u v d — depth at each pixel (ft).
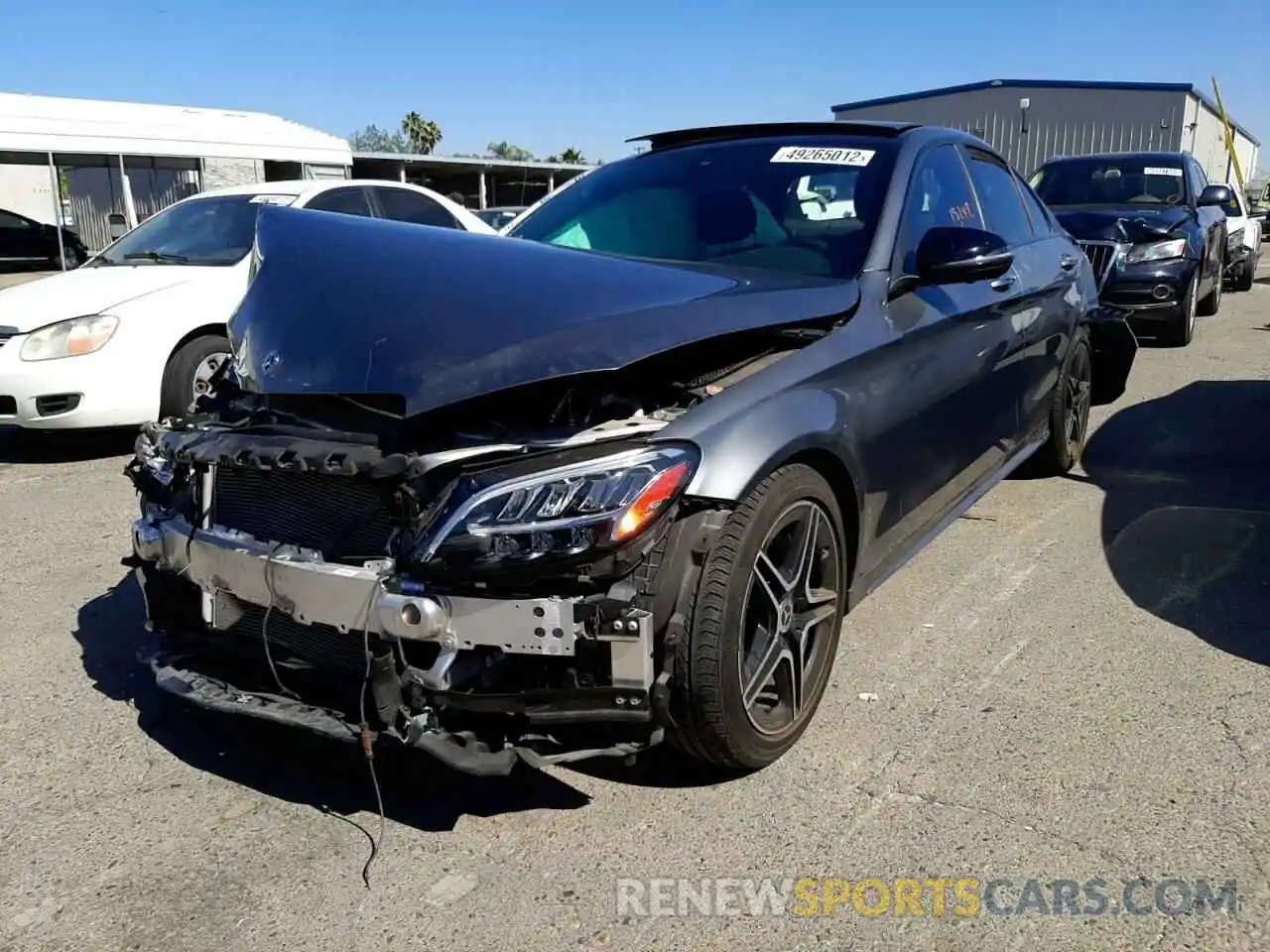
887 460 10.74
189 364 21.26
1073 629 12.30
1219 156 112.37
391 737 8.21
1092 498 17.25
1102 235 31.58
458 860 8.37
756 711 9.16
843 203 12.00
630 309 8.84
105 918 7.74
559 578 7.74
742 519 8.46
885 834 8.52
